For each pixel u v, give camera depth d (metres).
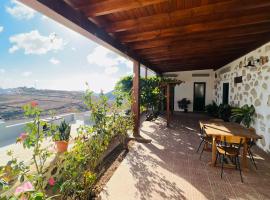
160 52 5.67
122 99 4.67
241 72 6.39
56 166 2.35
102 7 2.41
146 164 3.60
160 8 2.73
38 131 2.10
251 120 5.23
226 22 3.32
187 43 4.78
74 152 2.39
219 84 9.77
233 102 7.29
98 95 3.82
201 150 4.41
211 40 4.59
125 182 2.92
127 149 4.45
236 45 5.15
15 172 1.69
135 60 5.29
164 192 2.66
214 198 2.54
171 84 8.08
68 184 2.06
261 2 2.60
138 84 5.49
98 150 3.04
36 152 2.09
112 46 3.59
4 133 5.10
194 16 2.86
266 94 4.41
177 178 3.06
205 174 3.21
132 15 2.91
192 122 8.02
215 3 2.66
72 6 2.35
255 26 3.77
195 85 11.58
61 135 3.46
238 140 3.18
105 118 3.74
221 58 7.19
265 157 4.03
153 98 8.41
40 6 1.89
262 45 4.67
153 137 5.55
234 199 2.53
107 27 3.11
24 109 2.05
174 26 3.44
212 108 10.08
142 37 3.71
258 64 4.93
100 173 3.21
